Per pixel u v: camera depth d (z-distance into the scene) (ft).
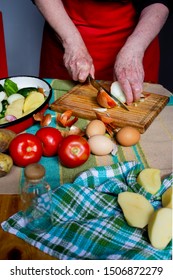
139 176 2.36
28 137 2.53
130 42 3.53
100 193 2.28
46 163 2.65
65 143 2.53
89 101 3.34
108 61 4.19
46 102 3.04
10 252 1.92
